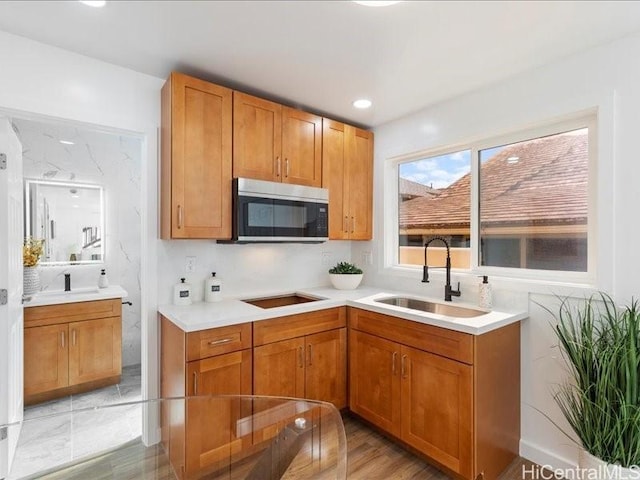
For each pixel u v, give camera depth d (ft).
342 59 6.48
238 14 5.18
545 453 6.74
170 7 5.02
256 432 5.72
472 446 5.92
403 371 7.11
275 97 8.23
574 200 6.76
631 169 5.68
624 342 5.10
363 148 10.00
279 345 7.25
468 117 7.96
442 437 6.38
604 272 5.97
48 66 6.11
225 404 5.97
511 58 6.41
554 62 6.54
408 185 9.99
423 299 8.51
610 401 5.09
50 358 9.29
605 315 5.91
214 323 6.32
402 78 7.24
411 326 6.96
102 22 5.41
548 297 6.73
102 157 11.13
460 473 6.08
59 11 5.13
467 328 5.97
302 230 8.41
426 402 6.66
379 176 10.18
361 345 8.09
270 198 7.76
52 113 6.16
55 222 10.39
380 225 10.18
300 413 5.65
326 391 8.05
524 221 7.52
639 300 5.61
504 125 7.30
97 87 6.60
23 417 8.03
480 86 7.57
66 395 9.66
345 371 8.45
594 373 5.35
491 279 7.63
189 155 6.82
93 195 11.00
